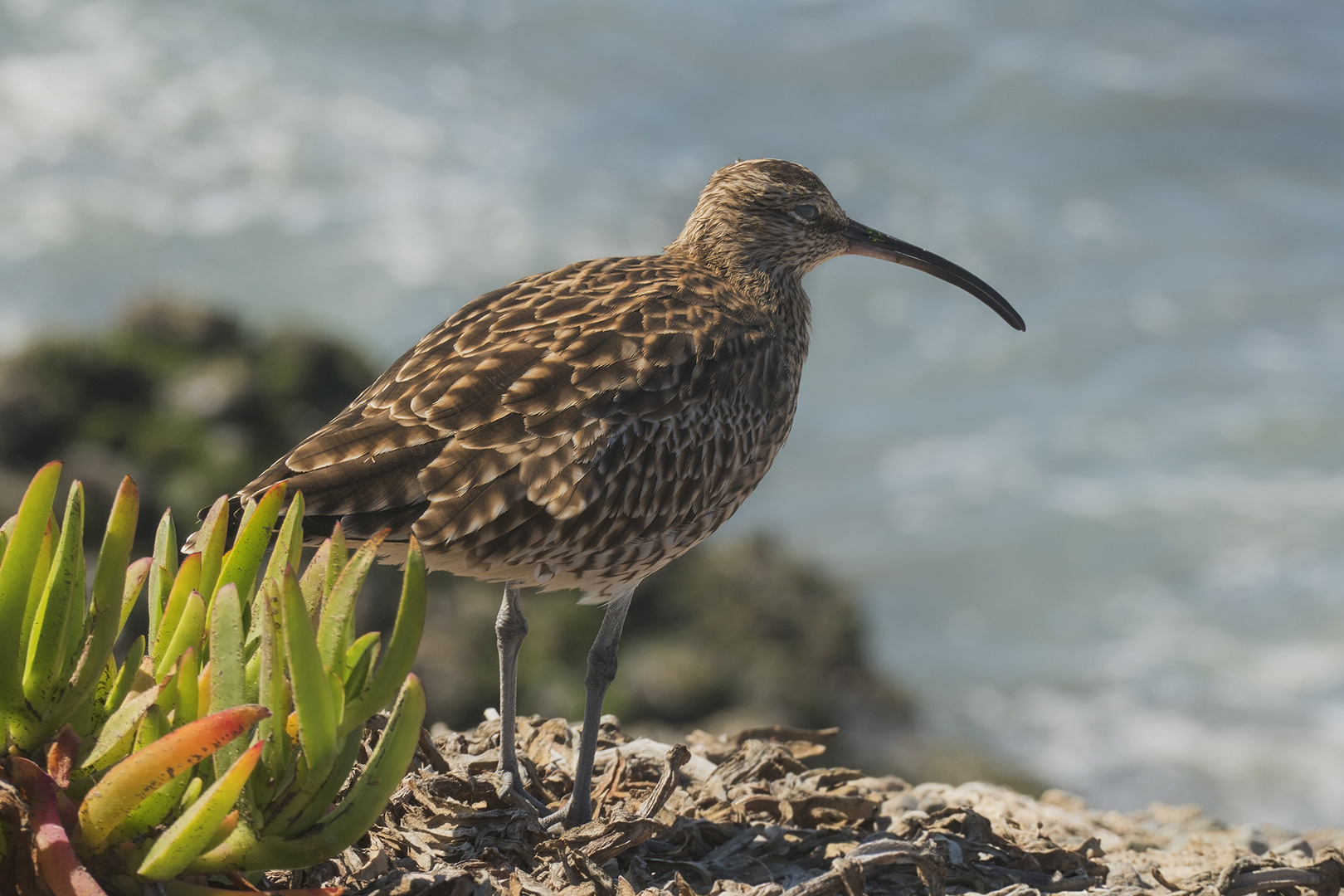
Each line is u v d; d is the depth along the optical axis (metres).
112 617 4.27
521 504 5.25
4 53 33.38
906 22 43.66
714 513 6.06
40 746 4.36
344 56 35.97
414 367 5.47
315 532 5.03
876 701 17.16
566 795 6.03
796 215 6.90
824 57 41.19
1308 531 22.53
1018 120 38.12
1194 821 7.99
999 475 24.36
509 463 5.24
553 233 29.83
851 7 44.91
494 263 28.56
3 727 4.28
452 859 5.22
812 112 37.62
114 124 31.53
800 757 7.05
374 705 4.30
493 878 5.12
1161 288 30.52
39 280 26.25
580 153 33.41
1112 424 25.62
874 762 16.20
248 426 17.52
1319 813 16.67
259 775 4.24
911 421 25.89
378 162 31.91
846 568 21.95
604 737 6.82
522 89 36.12
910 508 23.52
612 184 32.31
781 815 6.06
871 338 28.20
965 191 34.06
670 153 34.16
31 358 17.17
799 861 5.71
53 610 4.17
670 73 38.88
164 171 30.36
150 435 16.91
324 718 4.15
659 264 6.61
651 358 5.68
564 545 5.45
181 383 17.59
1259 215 34.19
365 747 5.78
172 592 4.55
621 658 16.48
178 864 4.03
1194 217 33.94
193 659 4.27
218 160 30.86
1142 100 39.50
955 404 26.39
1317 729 18.19
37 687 4.24
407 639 4.22
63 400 16.89
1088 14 46.00
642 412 5.57
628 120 35.66
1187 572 21.73
